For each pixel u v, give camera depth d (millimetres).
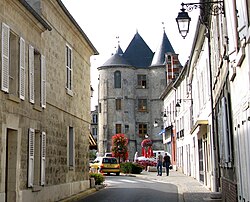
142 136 66312
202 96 25891
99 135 65812
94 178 25766
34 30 15648
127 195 21625
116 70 65938
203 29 22578
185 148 39031
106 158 39719
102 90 66000
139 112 66875
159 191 23688
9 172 13664
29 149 14711
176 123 46000
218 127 17562
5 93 12852
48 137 16891
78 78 22078
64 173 19094
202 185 26797
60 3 17750
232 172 13023
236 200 12039
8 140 13789
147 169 45750
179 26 12586
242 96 10031
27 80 14812
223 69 14203
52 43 17797
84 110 23250
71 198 18969
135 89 67250
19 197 13797
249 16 8641
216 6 13234
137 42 71750
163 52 68938
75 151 21125
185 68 34906
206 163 25422
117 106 65438
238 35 9961
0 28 12578
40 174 15750
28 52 14953
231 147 12867
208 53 20328
